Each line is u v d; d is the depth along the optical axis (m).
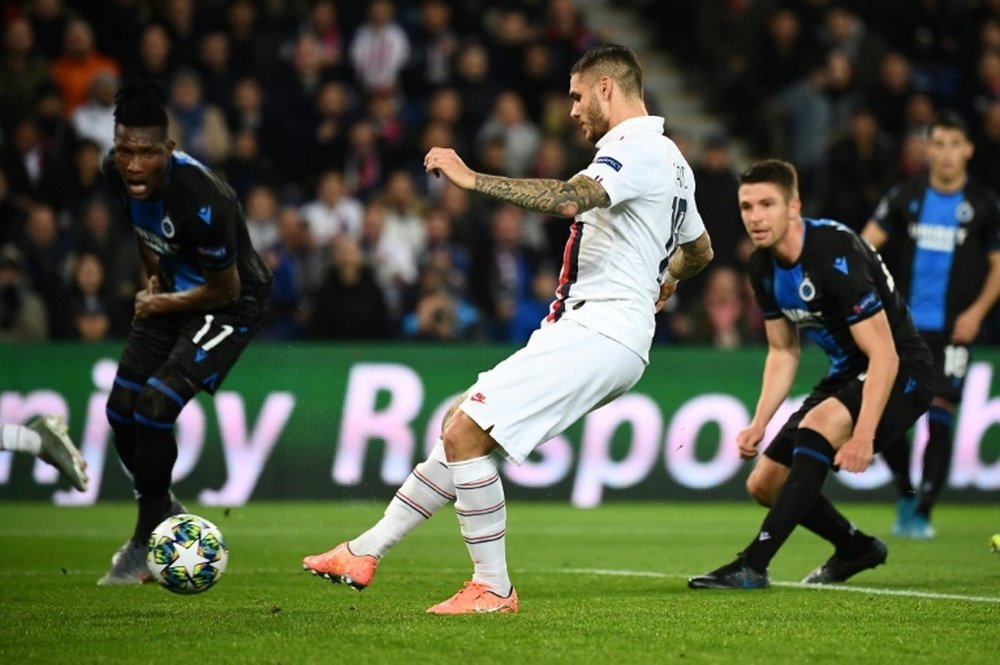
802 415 23.30
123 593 21.42
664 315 49.72
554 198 17.23
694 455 44.38
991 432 44.72
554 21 57.97
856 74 60.00
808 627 17.61
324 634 16.83
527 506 42.88
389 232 49.50
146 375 23.16
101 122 48.75
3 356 40.53
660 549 30.61
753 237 22.20
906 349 23.12
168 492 22.91
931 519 39.72
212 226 21.70
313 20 55.53
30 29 51.38
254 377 41.62
